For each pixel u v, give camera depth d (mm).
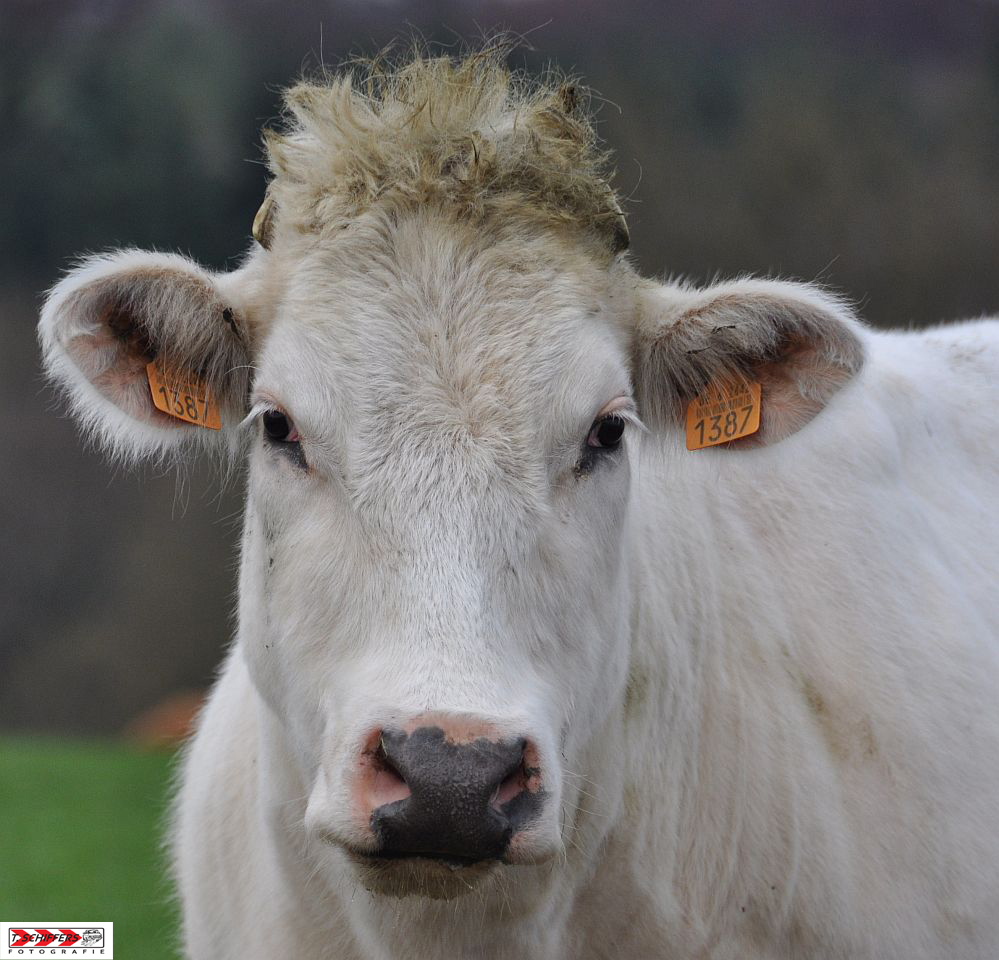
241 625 8203
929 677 9062
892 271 51094
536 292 7230
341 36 54406
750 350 7875
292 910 8266
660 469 8891
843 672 8922
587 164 7641
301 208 7523
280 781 8039
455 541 6676
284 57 55188
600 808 7816
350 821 6336
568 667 7090
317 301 7230
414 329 7078
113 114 54438
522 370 7023
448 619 6539
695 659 8656
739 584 9023
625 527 7734
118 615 58062
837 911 8523
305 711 7094
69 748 35875
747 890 8633
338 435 7008
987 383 10789
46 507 59094
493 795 6207
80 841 21828
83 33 56312
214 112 54375
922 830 8742
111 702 56500
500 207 7344
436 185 7316
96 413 7715
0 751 34125
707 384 8070
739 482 9359
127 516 59656
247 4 56500
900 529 9461
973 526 10055
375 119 7605
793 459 8438
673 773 8516
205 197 54188
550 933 7844
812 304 7590
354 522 6879
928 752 8867
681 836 8555
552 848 6449
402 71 7844
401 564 6684
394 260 7242
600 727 7645
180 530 58844
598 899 8172
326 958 8250
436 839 6176
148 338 7625
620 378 7363
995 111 56219
